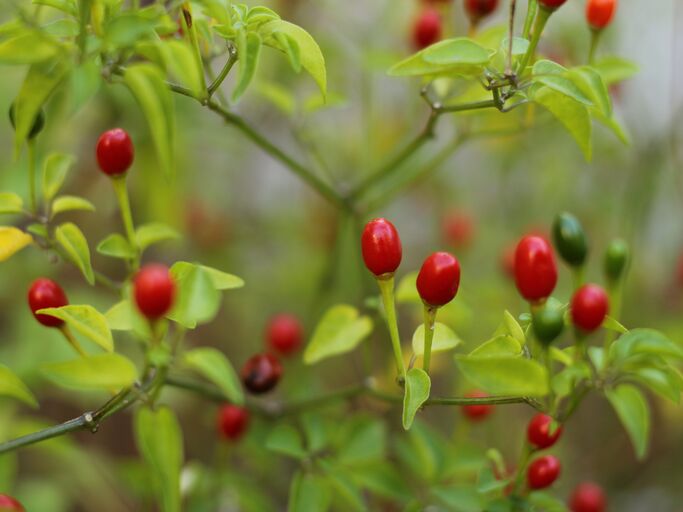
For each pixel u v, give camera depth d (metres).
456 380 0.48
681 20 0.58
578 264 0.35
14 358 0.45
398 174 0.53
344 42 0.51
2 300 0.51
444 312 0.40
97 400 0.47
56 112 0.44
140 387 0.34
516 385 0.32
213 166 0.60
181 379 0.38
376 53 0.43
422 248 0.63
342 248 0.52
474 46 0.33
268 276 0.58
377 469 0.39
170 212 0.49
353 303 0.52
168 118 0.33
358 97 0.58
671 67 0.58
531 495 0.36
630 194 0.55
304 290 0.55
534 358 0.33
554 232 0.35
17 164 0.45
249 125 0.39
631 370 0.33
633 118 0.54
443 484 0.41
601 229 0.58
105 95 0.46
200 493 0.41
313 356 0.37
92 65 0.32
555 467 0.35
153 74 0.33
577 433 0.56
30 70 0.32
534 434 0.34
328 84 0.52
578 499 0.40
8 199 0.35
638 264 0.55
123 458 0.55
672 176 0.56
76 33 0.32
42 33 0.32
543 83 0.33
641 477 0.55
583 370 0.32
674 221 0.59
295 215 0.60
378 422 0.40
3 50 0.32
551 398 0.33
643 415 0.34
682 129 0.55
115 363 0.32
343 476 0.38
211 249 0.57
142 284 0.31
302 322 0.56
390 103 0.58
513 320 0.33
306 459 0.38
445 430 0.53
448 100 0.40
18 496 0.46
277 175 0.64
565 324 0.34
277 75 0.49
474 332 0.48
